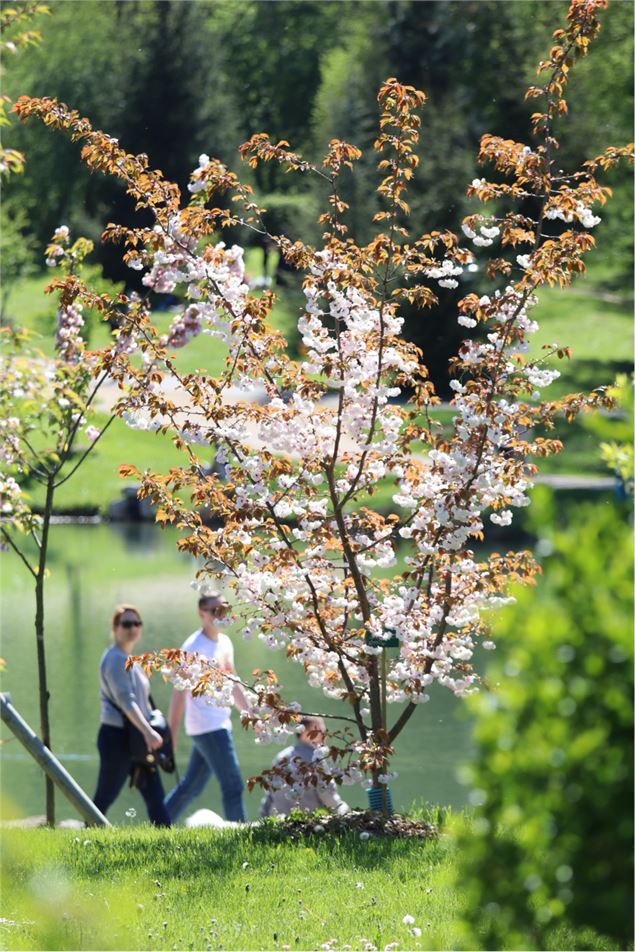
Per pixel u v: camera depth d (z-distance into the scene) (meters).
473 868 5.40
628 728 5.11
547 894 5.23
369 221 59.88
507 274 13.45
